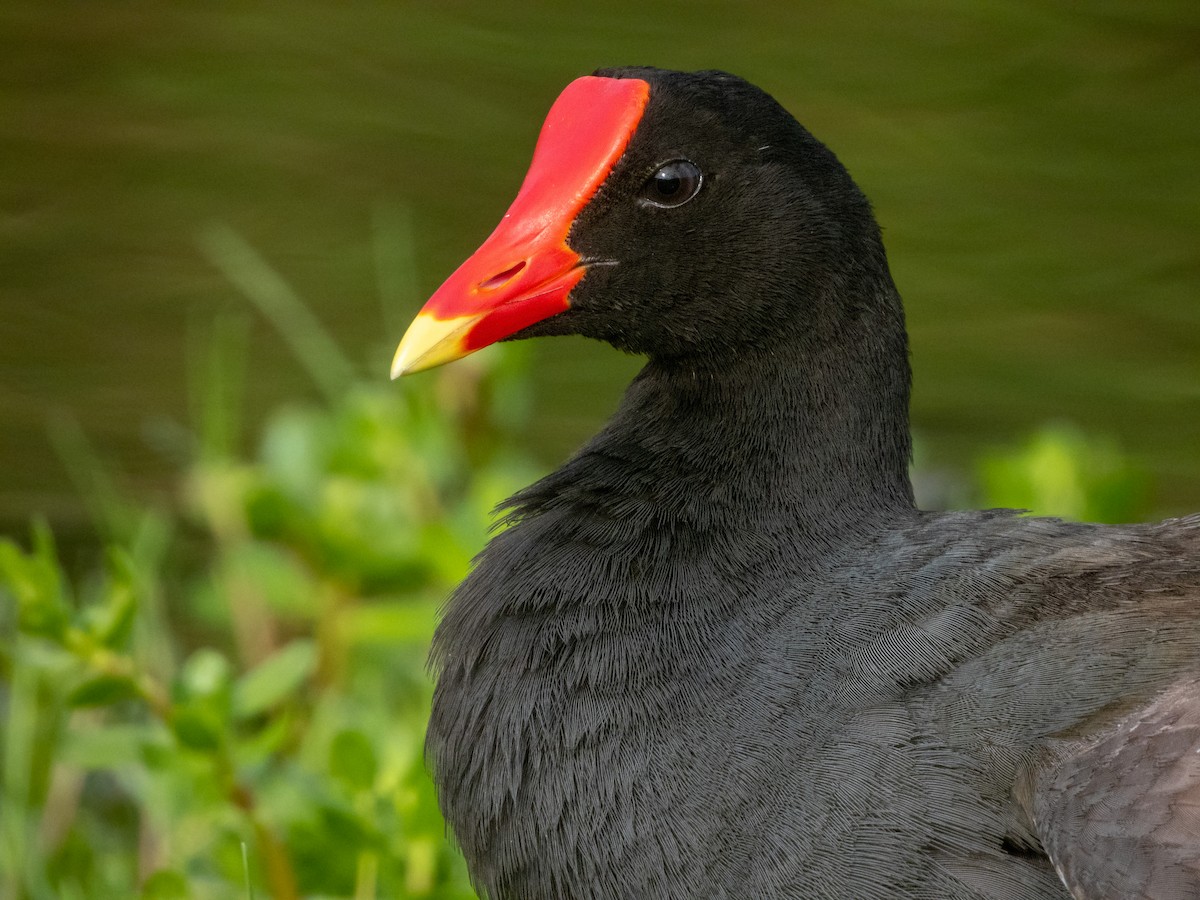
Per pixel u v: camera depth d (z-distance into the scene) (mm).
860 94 16188
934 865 5691
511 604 6395
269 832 7828
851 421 6750
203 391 12562
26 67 16656
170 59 16875
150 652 9758
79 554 11461
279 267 13859
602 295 6891
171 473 12016
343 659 10281
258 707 8117
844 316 6801
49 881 8508
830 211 6824
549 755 6105
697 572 6387
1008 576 6160
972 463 12180
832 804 5781
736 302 6793
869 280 6859
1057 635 5969
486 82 16328
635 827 5945
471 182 14945
